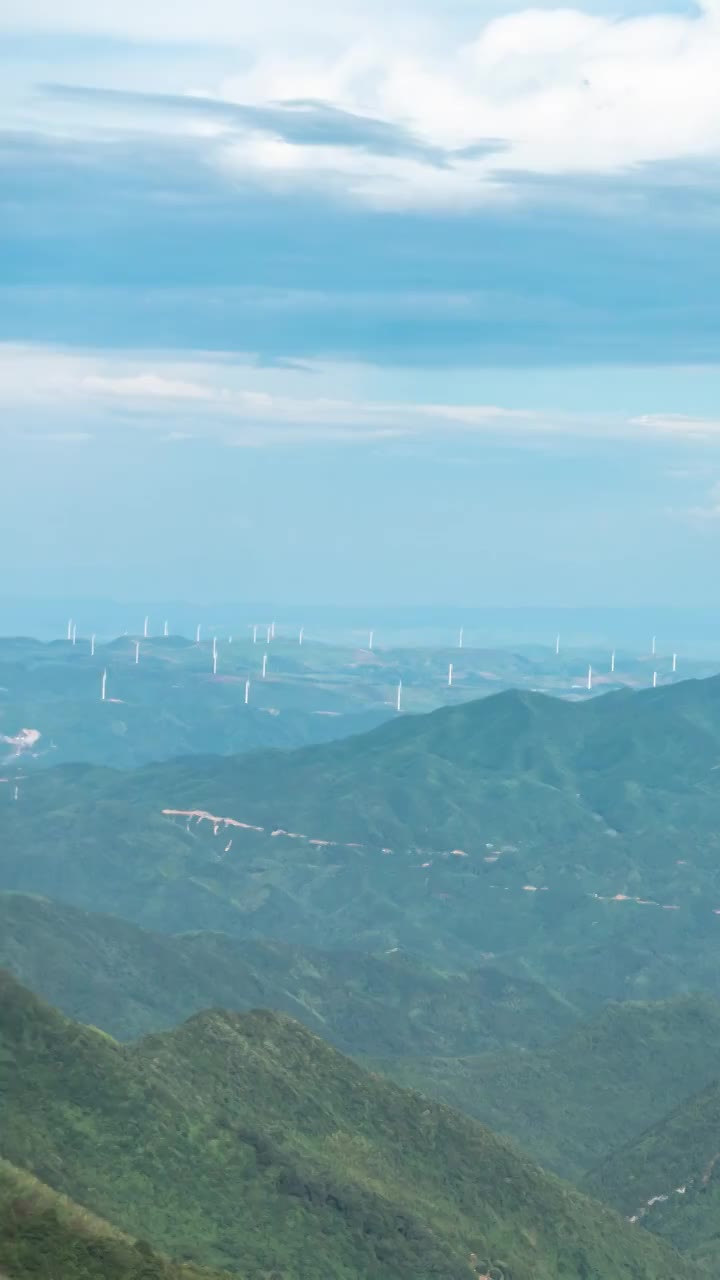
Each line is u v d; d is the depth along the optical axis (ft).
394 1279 593.83
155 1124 611.06
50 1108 600.80
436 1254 614.34
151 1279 460.96
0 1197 485.97
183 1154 607.37
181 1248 559.38
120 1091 615.57
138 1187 581.94
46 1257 460.55
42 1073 613.11
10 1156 568.00
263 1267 565.53
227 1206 592.60
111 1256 468.75
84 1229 483.51
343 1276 582.76
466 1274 613.52
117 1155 590.55
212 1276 481.87
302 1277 570.87
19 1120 588.91
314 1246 589.73
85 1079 615.16
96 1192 570.46
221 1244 571.28
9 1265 453.58
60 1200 497.87
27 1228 472.85
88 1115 602.03
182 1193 589.73
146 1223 568.00
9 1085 602.85
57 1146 585.63
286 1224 593.01
